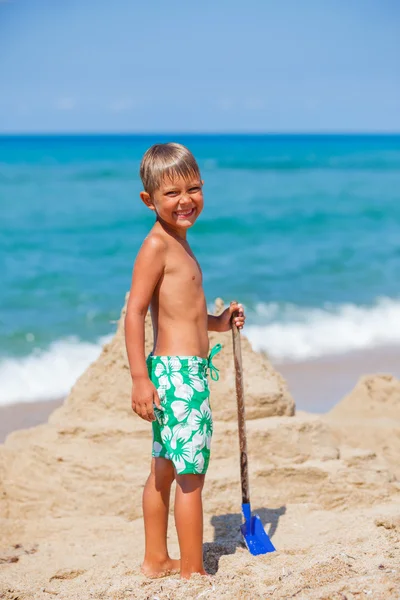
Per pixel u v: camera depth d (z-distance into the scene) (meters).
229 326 4.03
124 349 5.33
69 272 17.56
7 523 4.68
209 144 107.62
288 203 32.06
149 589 3.46
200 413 3.60
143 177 3.70
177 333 3.66
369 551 3.67
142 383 3.54
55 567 4.07
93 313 13.98
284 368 10.70
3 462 5.19
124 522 4.62
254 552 3.95
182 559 3.60
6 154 63.41
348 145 102.06
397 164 58.75
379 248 21.59
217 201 32.44
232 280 17.33
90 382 5.43
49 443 5.11
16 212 26.59
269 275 17.92
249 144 106.31
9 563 4.16
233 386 5.18
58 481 4.87
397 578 3.17
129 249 20.45
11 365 10.68
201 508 3.63
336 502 4.73
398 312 14.27
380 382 7.07
